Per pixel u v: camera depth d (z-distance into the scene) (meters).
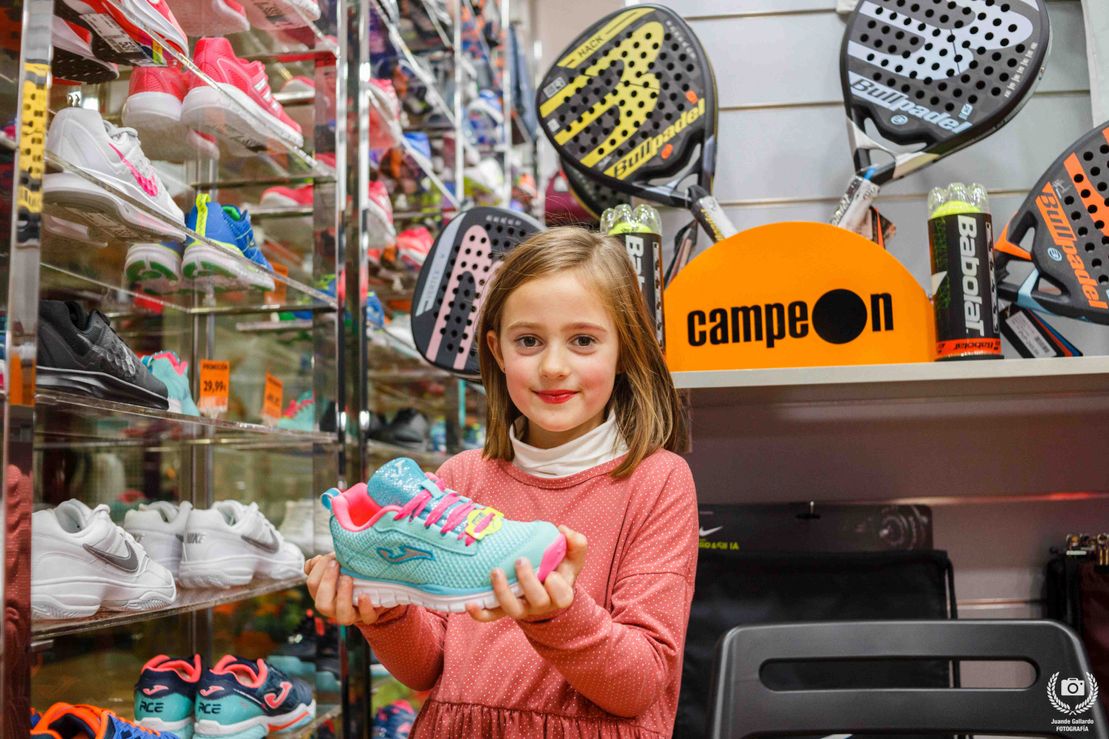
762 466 1.78
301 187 2.19
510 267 1.01
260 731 1.62
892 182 1.79
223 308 2.10
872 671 1.51
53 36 1.41
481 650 1.00
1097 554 1.56
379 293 3.02
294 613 2.07
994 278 1.40
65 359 1.28
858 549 1.68
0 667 1.04
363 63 2.29
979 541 1.73
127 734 1.32
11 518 1.07
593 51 1.66
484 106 3.70
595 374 0.97
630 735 0.93
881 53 1.56
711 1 1.88
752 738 0.95
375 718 2.43
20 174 1.10
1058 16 1.80
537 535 0.80
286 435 1.92
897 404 1.75
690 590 0.99
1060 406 1.72
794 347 1.46
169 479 2.01
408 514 0.82
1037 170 1.77
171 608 1.47
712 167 1.61
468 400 3.41
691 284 1.50
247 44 2.14
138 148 1.49
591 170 1.64
